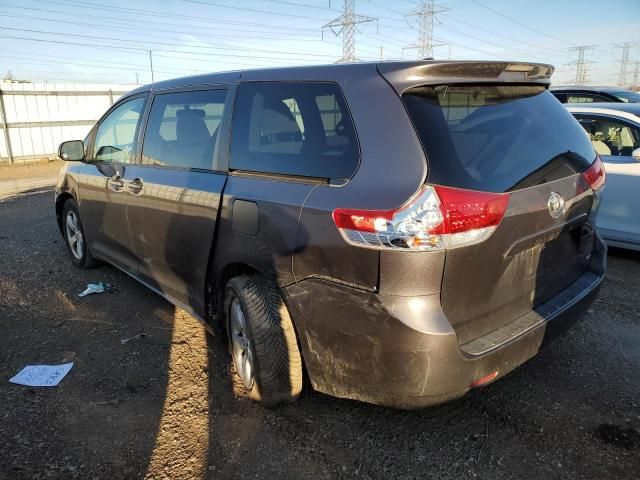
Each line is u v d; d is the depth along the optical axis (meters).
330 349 2.47
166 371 3.37
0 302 4.52
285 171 2.72
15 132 18.47
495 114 2.55
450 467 2.48
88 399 3.06
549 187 2.55
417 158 2.21
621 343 3.66
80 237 5.27
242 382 3.17
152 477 2.44
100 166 4.55
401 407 2.36
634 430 2.72
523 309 2.65
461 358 2.24
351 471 2.46
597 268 3.17
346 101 2.50
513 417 2.84
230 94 3.20
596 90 8.30
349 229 2.27
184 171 3.45
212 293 3.30
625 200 5.30
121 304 4.46
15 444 2.65
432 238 2.12
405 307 2.18
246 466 2.51
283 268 2.61
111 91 20.64
